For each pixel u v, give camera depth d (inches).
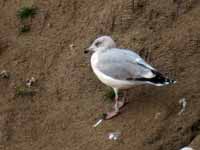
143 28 549.3
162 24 547.8
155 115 486.6
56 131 504.4
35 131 509.7
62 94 530.0
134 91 511.2
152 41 537.6
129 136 479.5
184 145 467.5
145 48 534.3
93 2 579.8
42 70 552.1
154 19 552.1
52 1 590.2
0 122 521.0
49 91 534.9
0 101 537.0
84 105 515.8
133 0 559.2
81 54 549.3
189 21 544.4
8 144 505.4
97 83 527.2
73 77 537.3
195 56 521.0
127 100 506.6
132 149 470.3
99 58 488.1
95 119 502.6
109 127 491.2
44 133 506.0
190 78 506.0
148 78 470.3
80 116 508.7
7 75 553.9
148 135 475.5
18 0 603.2
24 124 516.1
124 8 560.4
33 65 557.6
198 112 481.1
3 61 566.6
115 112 498.3
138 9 558.3
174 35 537.3
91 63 499.2
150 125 481.1
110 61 482.3
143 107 495.8
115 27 557.9
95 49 496.4
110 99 512.4
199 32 532.7
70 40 565.3
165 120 482.0
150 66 485.4
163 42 534.6
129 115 494.3
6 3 604.7
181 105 489.4
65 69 545.6
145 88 510.3
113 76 479.2
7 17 595.5
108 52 489.1
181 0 556.1
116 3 565.9
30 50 567.8
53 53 560.7
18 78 551.5
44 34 576.4
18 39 579.2
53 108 521.7
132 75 474.6
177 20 548.1
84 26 569.0
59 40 567.8
